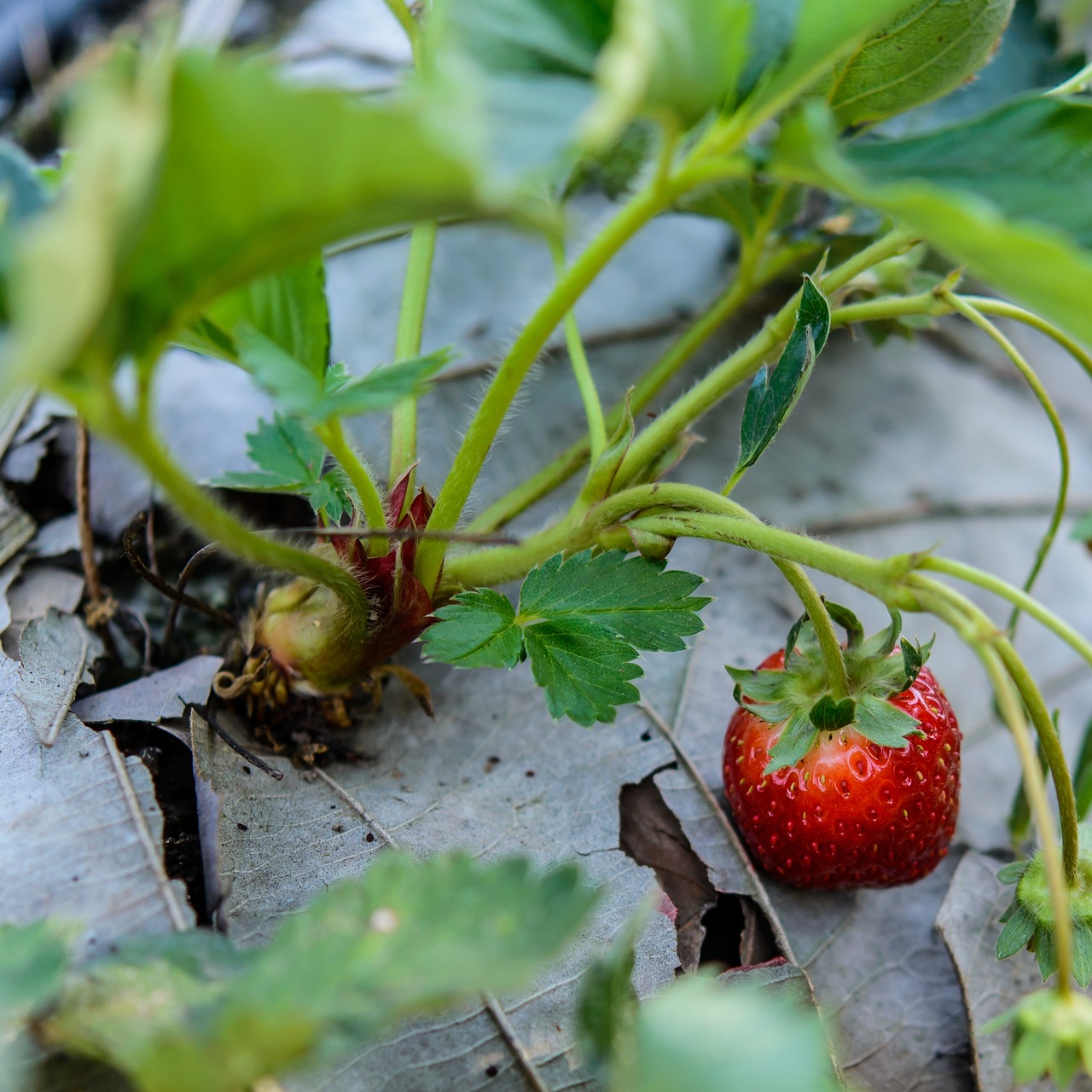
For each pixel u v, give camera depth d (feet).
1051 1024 0.82
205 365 1.15
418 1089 0.88
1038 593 1.19
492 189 0.66
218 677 0.99
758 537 0.89
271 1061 0.76
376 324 1.20
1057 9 1.35
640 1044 0.75
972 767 1.11
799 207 1.05
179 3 1.30
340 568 0.90
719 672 1.08
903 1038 0.99
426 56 0.81
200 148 0.69
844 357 1.28
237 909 0.92
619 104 0.66
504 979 0.76
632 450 0.97
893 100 0.95
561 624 0.94
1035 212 0.81
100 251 0.64
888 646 0.94
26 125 1.26
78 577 1.05
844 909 1.02
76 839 0.89
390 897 0.79
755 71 0.80
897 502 1.21
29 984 0.79
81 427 1.00
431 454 1.15
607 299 1.24
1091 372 0.98
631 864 0.98
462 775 1.01
